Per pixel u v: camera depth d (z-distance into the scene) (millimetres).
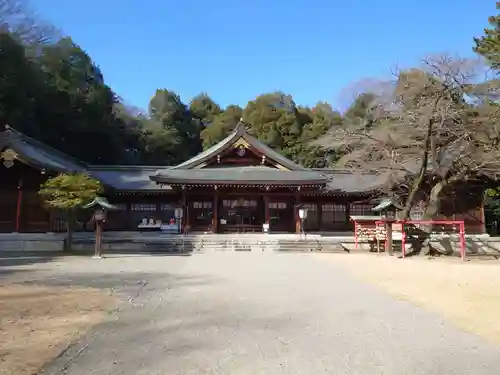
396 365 4965
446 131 21047
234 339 5980
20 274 13180
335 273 13898
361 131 24859
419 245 22438
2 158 23281
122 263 16812
